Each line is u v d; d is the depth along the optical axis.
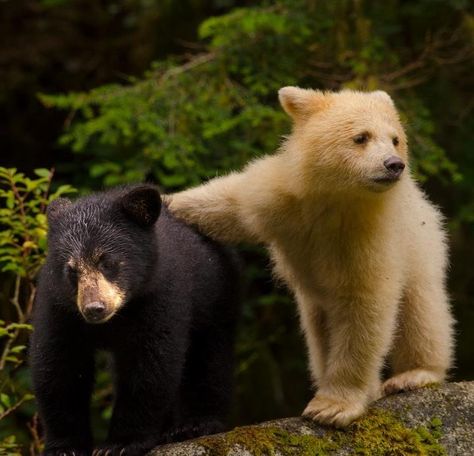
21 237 13.49
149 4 20.66
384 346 10.66
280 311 19.89
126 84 21.33
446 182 17.16
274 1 18.81
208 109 16.53
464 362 19.61
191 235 11.09
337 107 10.98
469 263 19.97
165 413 10.37
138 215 9.78
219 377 11.05
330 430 10.18
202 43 19.97
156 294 9.78
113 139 16.47
